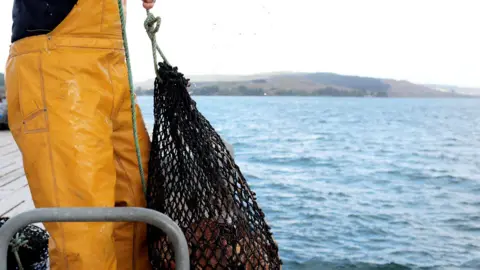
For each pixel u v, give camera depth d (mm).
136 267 2652
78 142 2254
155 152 2613
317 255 14781
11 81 2395
